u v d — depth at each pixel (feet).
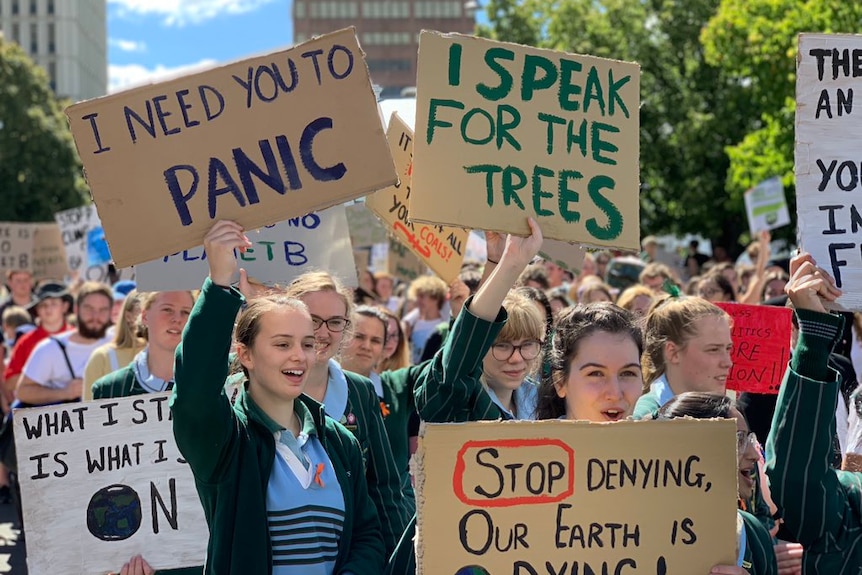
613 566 9.91
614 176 11.94
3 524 29.19
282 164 11.46
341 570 11.22
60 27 456.04
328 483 11.33
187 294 16.21
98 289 24.75
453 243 18.12
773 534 13.69
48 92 164.25
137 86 11.36
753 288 30.89
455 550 9.75
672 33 108.17
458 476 9.80
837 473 11.16
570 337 11.50
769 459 10.67
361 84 11.50
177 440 10.60
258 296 11.66
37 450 13.48
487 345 11.80
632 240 11.89
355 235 32.68
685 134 104.73
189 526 13.60
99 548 13.43
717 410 12.10
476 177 11.63
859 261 11.77
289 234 16.94
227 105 11.45
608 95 12.02
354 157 11.48
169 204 11.34
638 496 9.99
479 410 12.55
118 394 16.12
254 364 11.19
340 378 14.87
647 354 15.55
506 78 11.79
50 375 24.39
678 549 10.00
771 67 61.98
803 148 11.94
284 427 11.27
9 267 49.47
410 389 17.42
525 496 9.86
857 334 20.70
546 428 9.91
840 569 10.65
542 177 11.75
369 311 19.13
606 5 112.47
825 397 10.40
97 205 11.30
